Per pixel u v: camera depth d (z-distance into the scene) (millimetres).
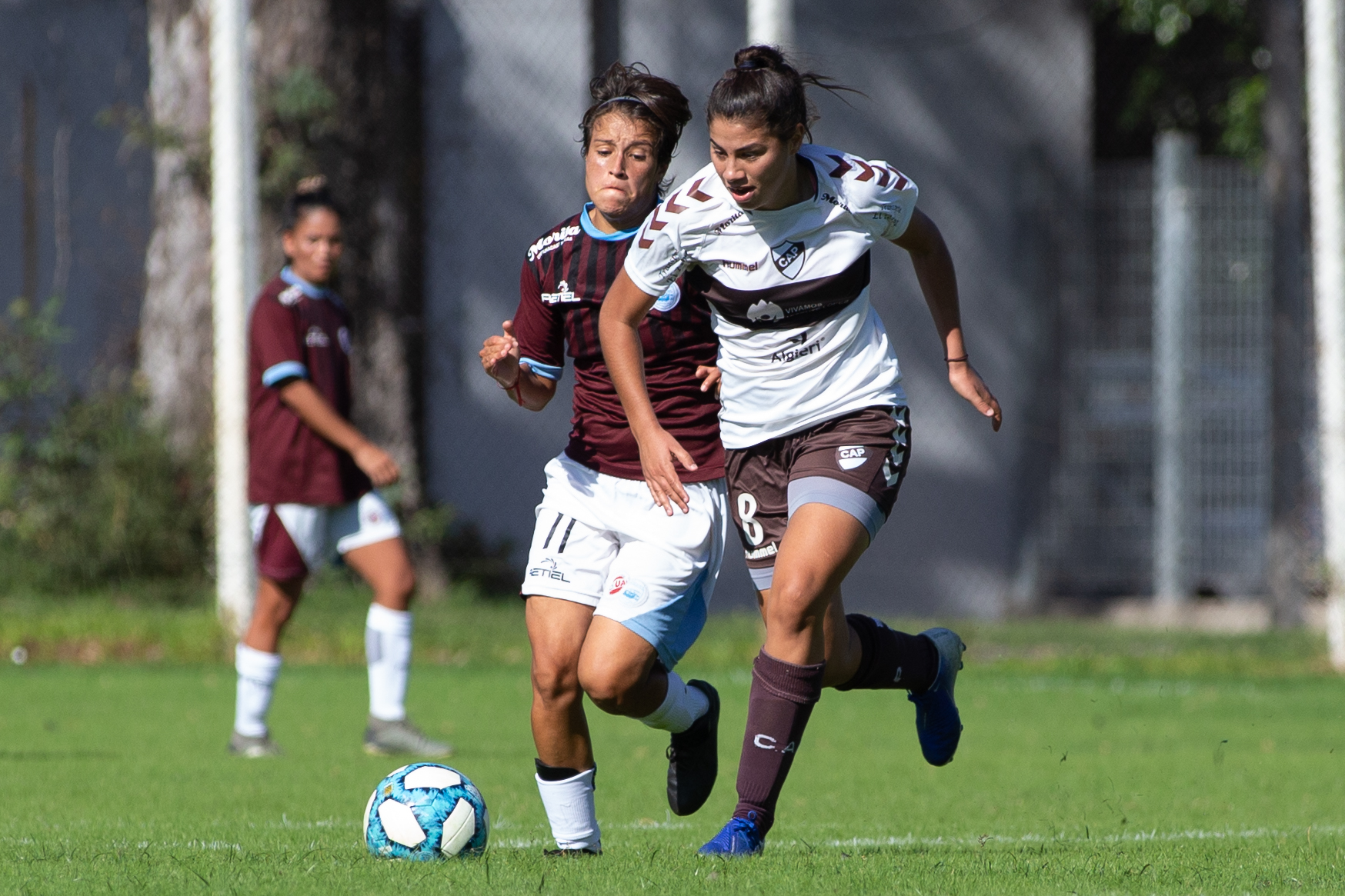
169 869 12680
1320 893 11906
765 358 13633
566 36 51625
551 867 12711
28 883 12086
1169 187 48062
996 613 51281
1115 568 50344
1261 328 47844
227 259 36156
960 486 51625
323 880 12031
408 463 49844
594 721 29000
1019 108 51781
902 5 51688
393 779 13750
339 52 48969
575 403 14750
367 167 49531
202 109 47125
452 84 51844
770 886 11633
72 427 44719
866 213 13242
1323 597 39531
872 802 19281
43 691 32156
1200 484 48250
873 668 15523
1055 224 51250
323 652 38469
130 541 43469
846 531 13250
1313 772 22297
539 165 51781
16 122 51750
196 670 36094
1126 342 50500
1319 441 40156
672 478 12969
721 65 51406
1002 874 12469
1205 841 15664
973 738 26641
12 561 43625
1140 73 58312
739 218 13055
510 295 51969
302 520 23469
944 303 14578
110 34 51625
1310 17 35875
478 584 50750
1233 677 36938
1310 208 46719
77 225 51531
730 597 51938
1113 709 30844
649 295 13344
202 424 46344
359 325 49438
